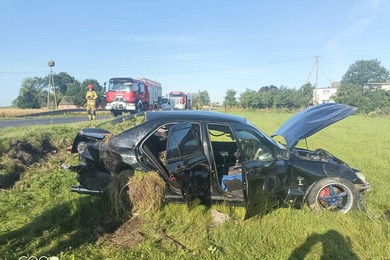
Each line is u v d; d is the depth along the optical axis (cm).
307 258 382
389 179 750
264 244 411
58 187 629
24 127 1230
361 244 415
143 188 486
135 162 507
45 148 966
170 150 466
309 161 539
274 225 460
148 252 391
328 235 435
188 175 456
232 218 486
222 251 396
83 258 377
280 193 507
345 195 527
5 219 479
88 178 517
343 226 458
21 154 818
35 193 586
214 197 496
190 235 438
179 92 5025
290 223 464
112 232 452
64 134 1123
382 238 423
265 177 480
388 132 1900
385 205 570
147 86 3177
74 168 529
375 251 394
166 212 502
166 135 553
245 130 542
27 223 464
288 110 5675
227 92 6619
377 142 1401
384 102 4884
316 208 522
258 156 528
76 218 482
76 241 419
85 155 523
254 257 377
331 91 8181
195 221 479
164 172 498
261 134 554
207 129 523
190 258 380
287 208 517
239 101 6419
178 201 500
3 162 719
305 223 464
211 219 490
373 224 455
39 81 9088
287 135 582
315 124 562
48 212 486
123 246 411
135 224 477
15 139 890
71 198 540
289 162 529
